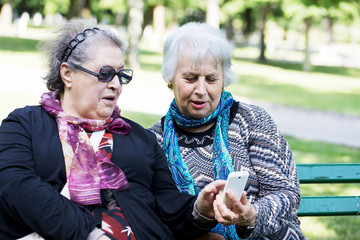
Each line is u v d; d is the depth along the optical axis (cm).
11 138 296
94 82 306
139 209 306
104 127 315
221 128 349
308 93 2312
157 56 3694
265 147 345
